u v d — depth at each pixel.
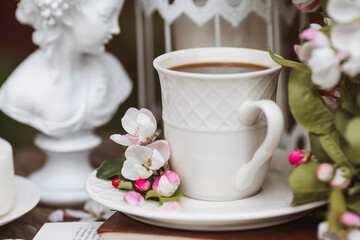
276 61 0.59
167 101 0.62
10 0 1.54
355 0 0.52
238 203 0.61
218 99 0.59
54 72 0.81
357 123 0.54
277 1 0.80
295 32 0.83
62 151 0.83
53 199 0.82
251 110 0.58
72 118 0.82
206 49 0.66
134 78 1.38
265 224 0.60
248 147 0.60
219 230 0.59
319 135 0.58
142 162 0.64
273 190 0.64
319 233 0.55
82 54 0.84
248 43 0.80
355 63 0.51
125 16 1.40
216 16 0.79
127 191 0.64
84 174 0.85
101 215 0.77
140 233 0.60
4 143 0.71
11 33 1.57
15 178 0.78
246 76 0.58
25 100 0.82
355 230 0.54
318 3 0.63
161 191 0.61
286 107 0.85
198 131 0.60
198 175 0.61
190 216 0.57
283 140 0.86
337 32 0.52
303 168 0.57
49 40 0.80
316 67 0.52
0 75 1.55
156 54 1.01
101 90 0.85
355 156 0.56
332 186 0.56
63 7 0.76
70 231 0.67
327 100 0.60
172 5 0.81
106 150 0.98
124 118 0.65
